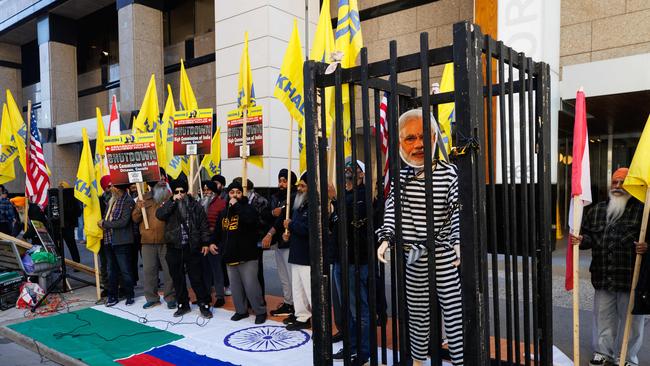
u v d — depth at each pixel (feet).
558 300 18.78
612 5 25.99
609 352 12.68
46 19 56.18
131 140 20.72
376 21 34.83
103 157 23.77
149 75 45.27
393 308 11.33
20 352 16.42
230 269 18.07
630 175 11.29
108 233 21.27
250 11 33.96
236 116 20.67
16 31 62.80
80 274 29.30
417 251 9.59
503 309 17.81
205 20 45.42
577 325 11.49
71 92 57.98
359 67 8.90
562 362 13.06
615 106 28.50
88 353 15.29
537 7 25.38
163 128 25.23
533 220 9.84
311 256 9.66
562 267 23.48
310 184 9.55
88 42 60.03
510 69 9.31
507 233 9.12
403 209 9.80
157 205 20.72
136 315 19.56
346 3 14.44
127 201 20.98
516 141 23.95
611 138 40.83
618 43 25.89
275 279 25.80
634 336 12.27
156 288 21.03
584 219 13.19
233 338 16.28
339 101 9.14
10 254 22.82
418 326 10.82
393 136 8.48
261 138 19.92
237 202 17.43
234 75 35.29
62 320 19.11
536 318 9.92
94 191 22.30
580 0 27.04
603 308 12.62
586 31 26.91
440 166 9.70
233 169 35.88
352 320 13.85
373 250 9.30
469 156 7.42
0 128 26.94
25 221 24.89
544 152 10.14
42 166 24.09
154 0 45.73
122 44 45.32
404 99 12.53
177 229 18.75
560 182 35.78
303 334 16.49
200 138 20.40
